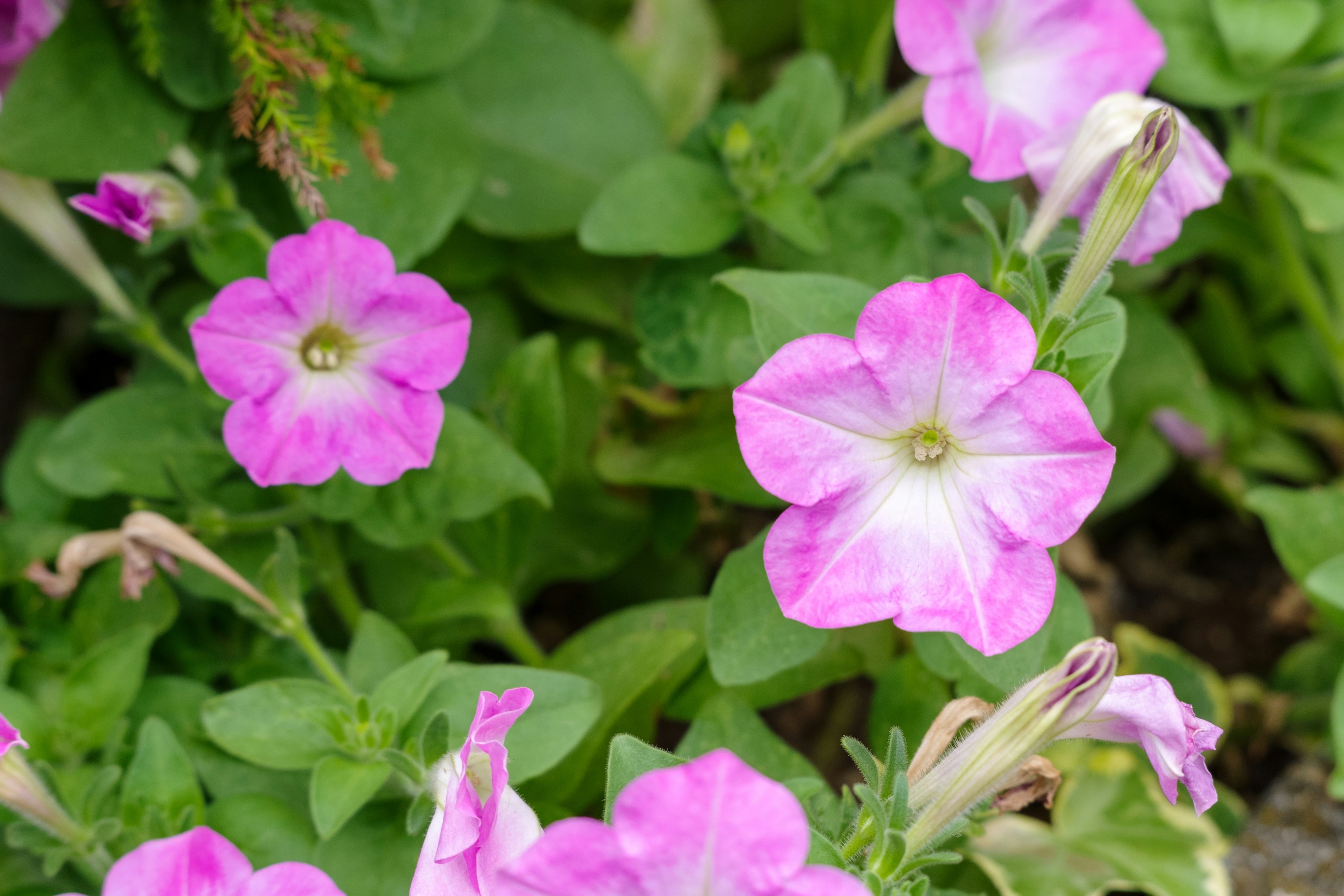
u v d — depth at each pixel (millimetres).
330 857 616
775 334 608
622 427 733
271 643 674
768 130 684
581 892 531
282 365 615
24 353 794
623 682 645
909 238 678
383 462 620
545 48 746
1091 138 604
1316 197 704
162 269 673
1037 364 585
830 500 576
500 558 688
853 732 736
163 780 617
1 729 578
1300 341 799
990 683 617
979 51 650
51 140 653
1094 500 567
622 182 675
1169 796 566
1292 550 684
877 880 563
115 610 674
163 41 668
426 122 688
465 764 559
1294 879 687
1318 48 705
